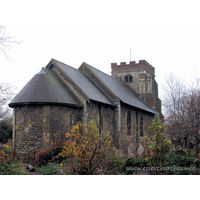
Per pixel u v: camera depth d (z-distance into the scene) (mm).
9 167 12930
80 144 11305
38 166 15422
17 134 20031
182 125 18719
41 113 19609
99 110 24328
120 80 43906
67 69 25328
